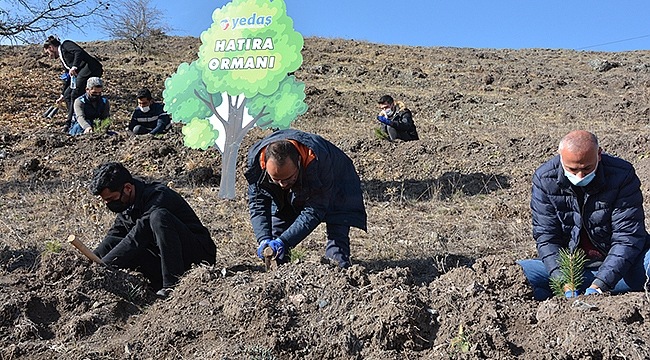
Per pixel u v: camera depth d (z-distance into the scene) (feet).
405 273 12.18
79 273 12.54
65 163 28.14
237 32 21.26
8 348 10.82
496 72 76.28
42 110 44.21
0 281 12.47
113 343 11.05
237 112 22.04
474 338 9.73
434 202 23.76
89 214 20.84
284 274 12.17
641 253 12.43
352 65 77.97
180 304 11.87
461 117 51.90
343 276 11.80
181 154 28.63
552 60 92.53
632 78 72.18
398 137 33.14
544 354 9.64
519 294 11.81
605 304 10.64
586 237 12.75
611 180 11.78
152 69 69.21
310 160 12.77
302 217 13.20
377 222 20.67
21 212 20.99
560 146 11.59
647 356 9.14
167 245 13.26
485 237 18.88
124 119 44.27
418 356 9.95
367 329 10.27
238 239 18.24
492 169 28.43
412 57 86.17
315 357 10.11
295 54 21.16
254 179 13.47
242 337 10.57
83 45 95.55
